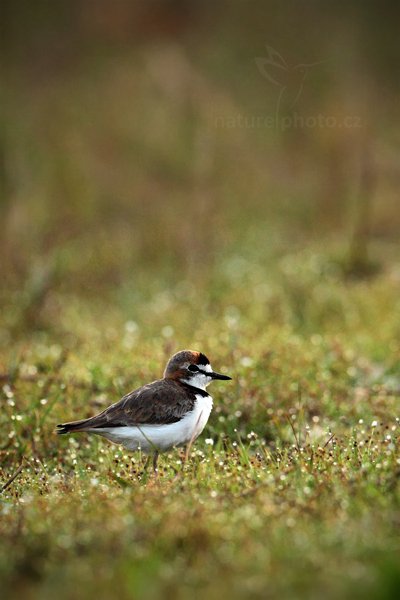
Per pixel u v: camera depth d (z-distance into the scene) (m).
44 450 10.27
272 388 11.38
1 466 9.84
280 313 16.56
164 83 29.14
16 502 7.89
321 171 26.91
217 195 25.69
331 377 12.22
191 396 9.40
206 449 9.57
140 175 26.41
